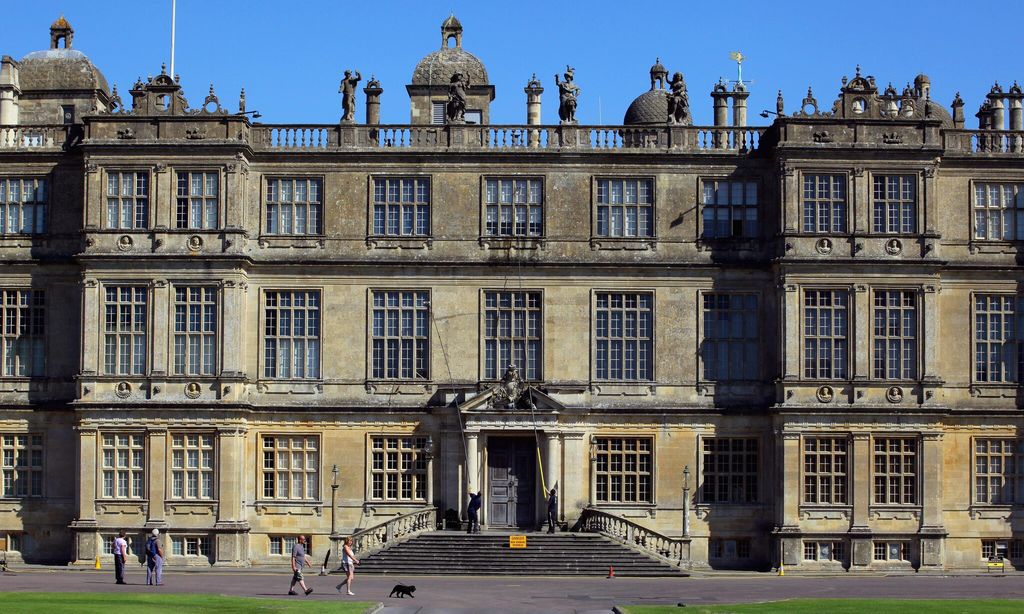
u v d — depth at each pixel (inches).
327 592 2578.7
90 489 3206.2
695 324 3287.4
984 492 3280.0
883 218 3233.3
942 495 3265.3
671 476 3260.3
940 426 3198.8
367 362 3287.4
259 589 2630.4
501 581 2849.4
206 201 3253.0
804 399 3193.9
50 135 3412.9
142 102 3292.3
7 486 3312.0
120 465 3218.5
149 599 2306.8
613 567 2999.5
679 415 3262.8
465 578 2918.3
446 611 2266.2
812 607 2265.0
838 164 3228.3
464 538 3097.9
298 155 3309.5
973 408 3280.0
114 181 3265.3
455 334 3292.3
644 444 3275.1
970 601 2384.4
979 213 3331.7
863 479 3181.6
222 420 3206.2
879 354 3213.6
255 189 3309.5
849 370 3196.4
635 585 2775.6
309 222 3316.9
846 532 3161.9
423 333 3297.2
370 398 3277.6
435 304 3299.7
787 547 3152.1
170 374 3221.0
